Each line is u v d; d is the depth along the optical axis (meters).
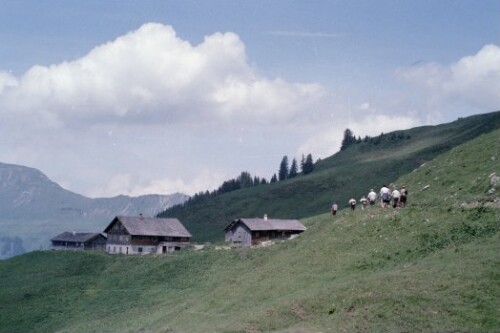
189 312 59.22
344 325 37.78
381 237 57.91
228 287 62.31
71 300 93.50
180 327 54.44
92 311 84.38
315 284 51.94
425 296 38.53
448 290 38.66
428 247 50.69
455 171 69.31
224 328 45.16
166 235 157.25
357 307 40.34
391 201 71.12
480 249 44.97
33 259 127.62
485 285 38.12
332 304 42.25
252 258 89.69
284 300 48.31
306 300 44.62
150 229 156.62
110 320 75.25
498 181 57.62
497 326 33.94
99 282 103.12
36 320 84.81
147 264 109.19
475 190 59.53
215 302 58.78
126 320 72.25
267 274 60.94
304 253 62.69
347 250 58.22
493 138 73.81
